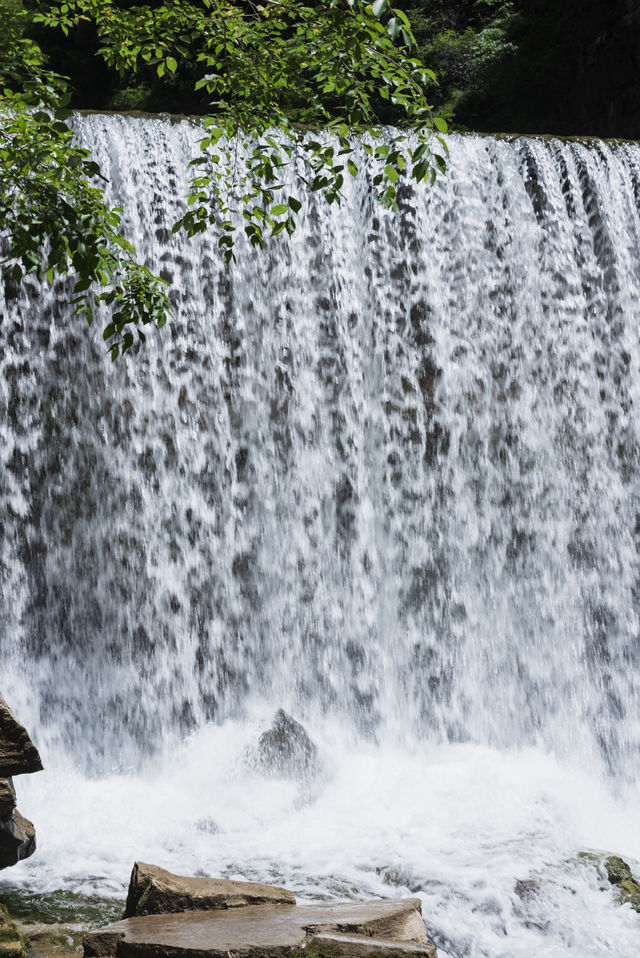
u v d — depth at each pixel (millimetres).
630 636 14039
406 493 13711
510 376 14219
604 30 24516
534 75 26781
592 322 14523
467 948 7539
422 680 13281
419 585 13555
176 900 6570
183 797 10742
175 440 13039
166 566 12852
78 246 6469
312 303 13695
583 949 7539
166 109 30641
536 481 14102
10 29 6797
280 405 13445
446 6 30703
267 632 13039
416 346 13992
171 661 12680
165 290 13141
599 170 14742
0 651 12109
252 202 13547
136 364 12992
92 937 5934
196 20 8156
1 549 12312
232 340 13367
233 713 12719
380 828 9695
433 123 6750
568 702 13602
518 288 14375
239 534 13125
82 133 13016
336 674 13109
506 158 14609
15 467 12500
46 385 12695
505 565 13828
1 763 6641
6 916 7086
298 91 8141
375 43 6891
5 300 12602
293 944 5547
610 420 14438
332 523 13438
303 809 10414
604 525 14203
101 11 8281
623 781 13289
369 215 13977
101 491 12758
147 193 13234
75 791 10891
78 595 12539
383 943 5535
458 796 10758
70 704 12234
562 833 9664
